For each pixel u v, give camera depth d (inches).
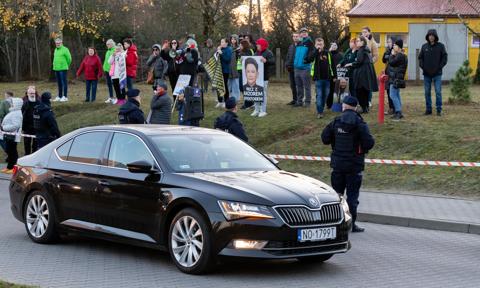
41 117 1021.2
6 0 1861.5
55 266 521.0
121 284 465.1
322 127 1135.0
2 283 430.0
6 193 954.1
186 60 1205.7
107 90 1798.7
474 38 2351.1
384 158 973.2
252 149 585.6
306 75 1258.0
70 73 2400.3
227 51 1285.7
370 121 1101.7
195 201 486.3
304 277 495.2
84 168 573.0
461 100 1272.1
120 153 557.6
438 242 649.0
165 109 992.2
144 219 522.3
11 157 1170.6
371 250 604.4
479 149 934.4
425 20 2417.6
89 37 2539.4
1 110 1188.5
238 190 481.1
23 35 2568.9
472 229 695.7
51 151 613.3
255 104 1232.2
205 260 480.4
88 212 563.5
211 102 1403.8
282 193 485.4
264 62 1217.4
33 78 2578.7
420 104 1293.1
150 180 521.0
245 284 468.8
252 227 467.2
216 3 2317.9
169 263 531.8
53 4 1919.3
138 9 2588.6
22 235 649.0
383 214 746.8
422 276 509.0
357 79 1135.0
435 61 1119.0
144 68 2257.6
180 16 2534.5
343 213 506.6
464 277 509.7
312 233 480.7
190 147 549.0
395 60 1078.4
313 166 1015.0
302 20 2650.1
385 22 2469.2
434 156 951.6
